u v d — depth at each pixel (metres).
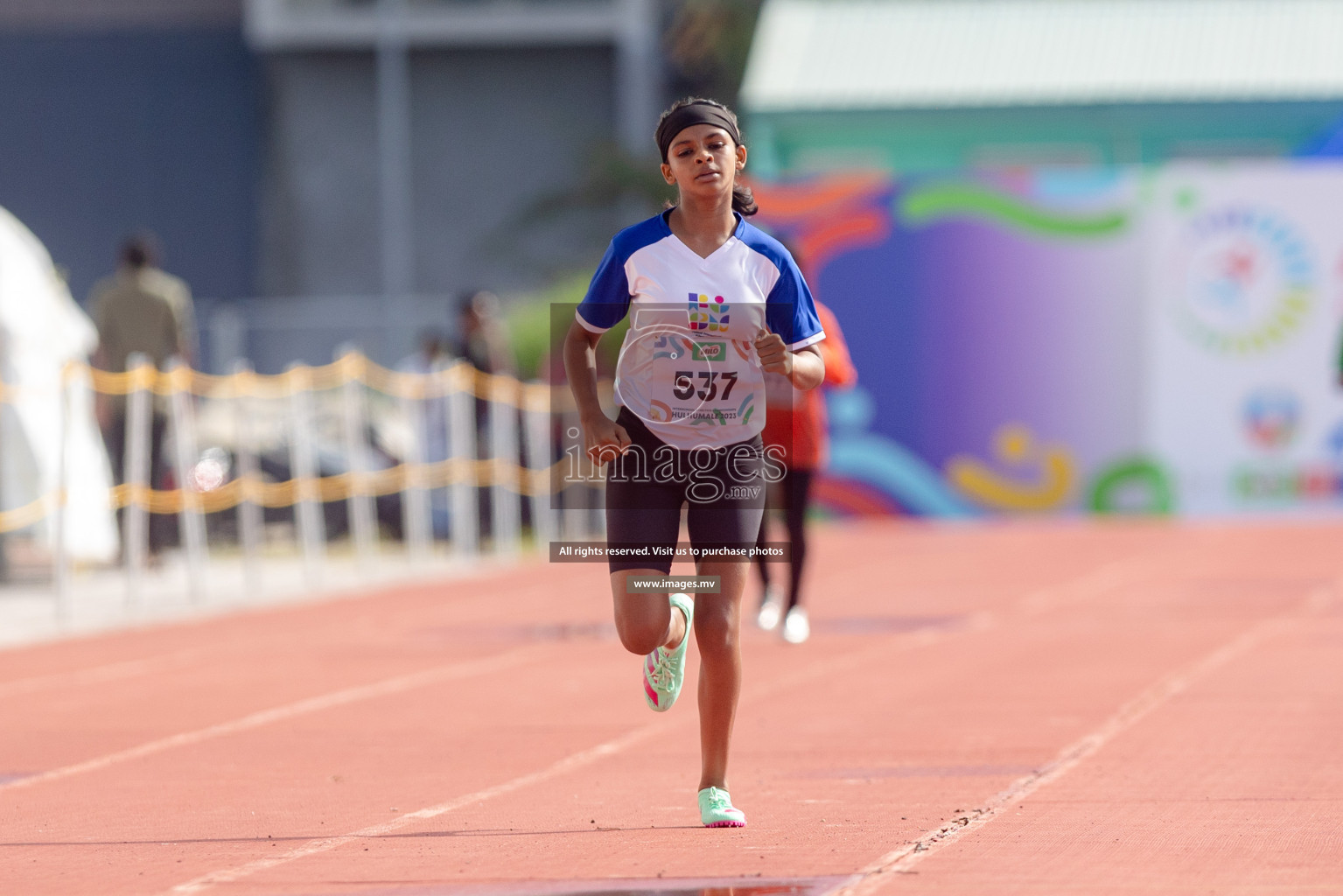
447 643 35.97
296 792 20.41
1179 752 21.86
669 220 17.41
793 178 70.69
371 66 125.06
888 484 70.81
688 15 131.38
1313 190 68.44
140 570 51.41
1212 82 84.56
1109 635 34.59
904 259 70.38
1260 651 31.64
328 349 116.81
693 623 17.53
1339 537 60.47
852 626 37.19
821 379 17.67
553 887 15.17
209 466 63.16
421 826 18.27
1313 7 90.12
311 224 125.19
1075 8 91.62
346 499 64.62
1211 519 69.12
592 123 125.31
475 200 125.44
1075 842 16.81
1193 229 69.06
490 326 62.72
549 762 22.28
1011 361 70.12
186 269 125.31
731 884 15.19
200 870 16.22
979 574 49.09
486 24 122.88
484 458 63.16
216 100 125.56
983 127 85.69
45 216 125.75
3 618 40.62
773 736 23.94
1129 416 69.62
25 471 48.53
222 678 30.91
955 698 26.98
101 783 21.14
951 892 14.74
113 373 48.84
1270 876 15.23
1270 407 68.88
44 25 125.44
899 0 94.00
